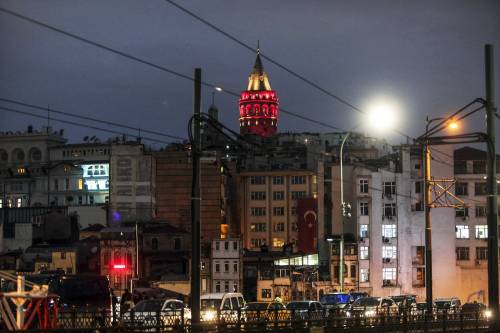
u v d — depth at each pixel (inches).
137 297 6737.2
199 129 3437.5
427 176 4923.7
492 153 4200.3
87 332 2785.4
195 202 3393.2
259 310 3949.3
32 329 2429.9
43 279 3976.4
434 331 4495.6
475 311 4827.8
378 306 5157.5
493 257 4128.9
